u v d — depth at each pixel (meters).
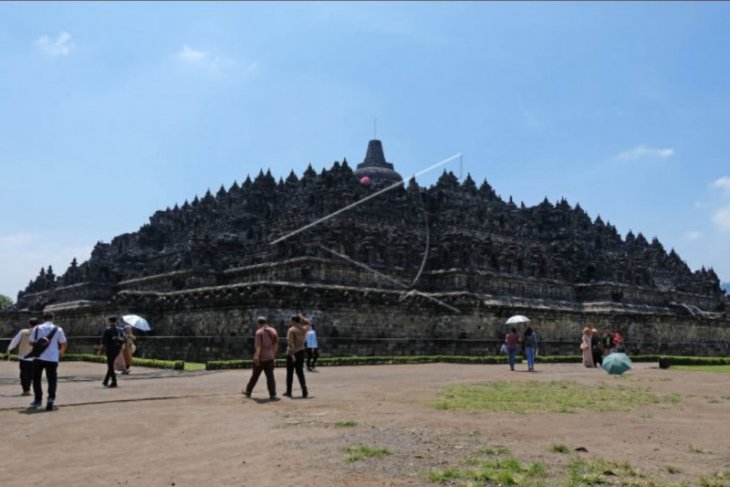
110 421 16.39
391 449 12.90
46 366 18.50
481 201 70.56
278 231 55.78
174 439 14.24
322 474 11.02
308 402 20.09
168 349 44.69
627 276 75.38
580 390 24.84
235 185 72.69
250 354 38.78
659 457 12.70
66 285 79.44
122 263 78.00
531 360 37.06
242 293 42.00
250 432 14.86
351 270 52.69
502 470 11.17
